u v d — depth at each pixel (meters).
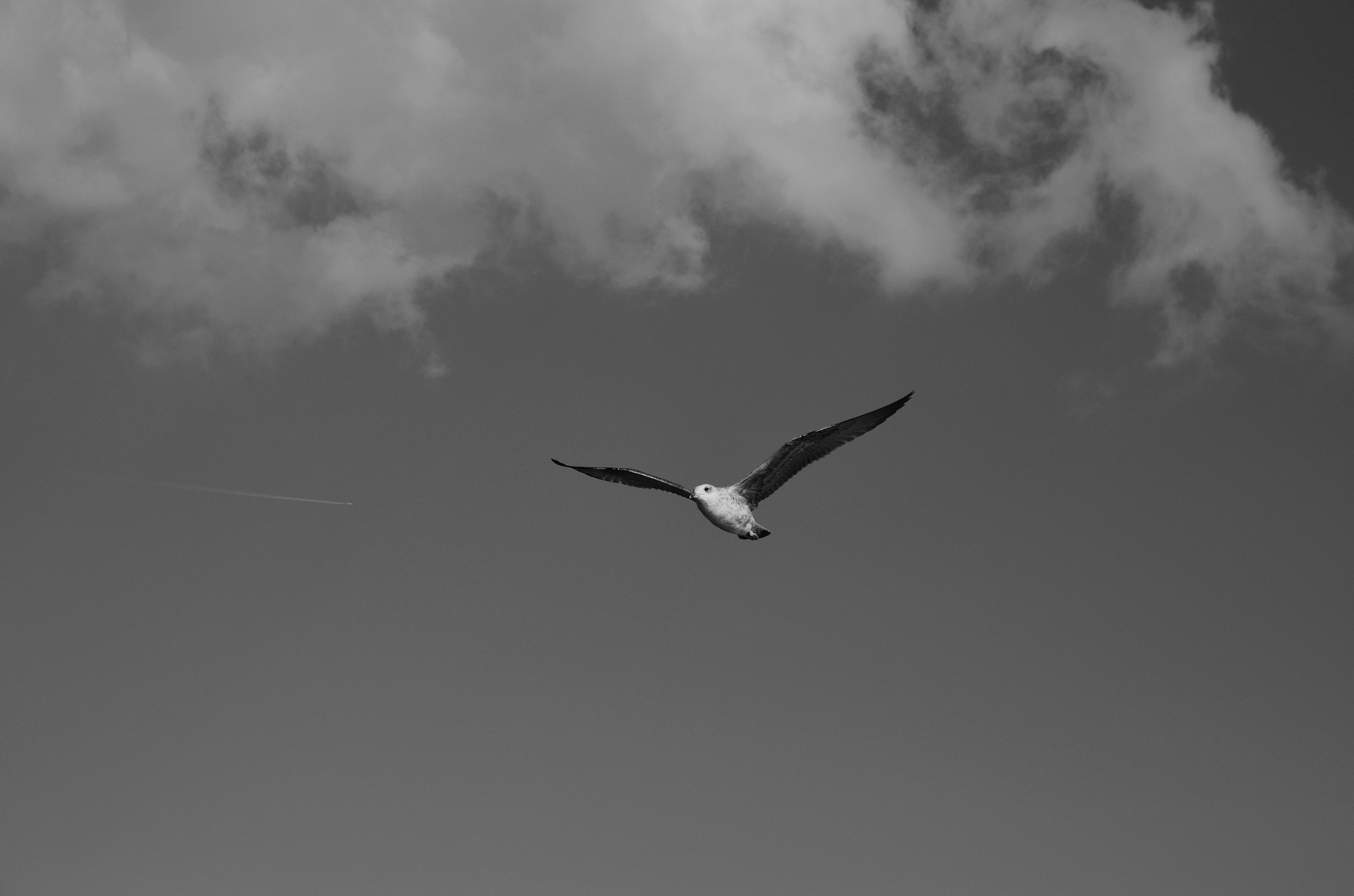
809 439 16.55
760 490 16.89
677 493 16.78
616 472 16.81
